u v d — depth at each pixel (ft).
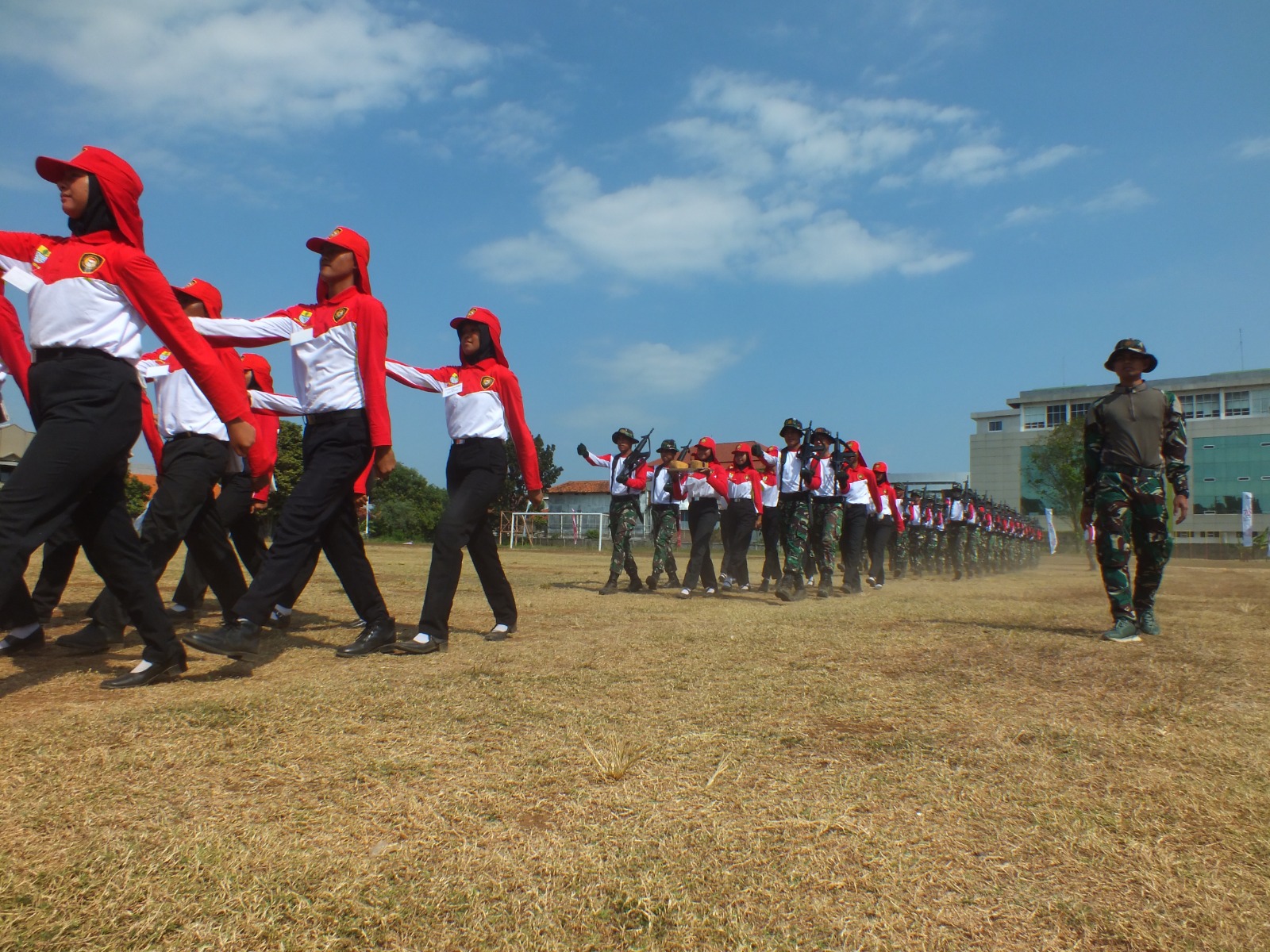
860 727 11.33
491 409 19.22
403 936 6.00
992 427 253.85
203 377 13.07
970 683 14.15
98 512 12.92
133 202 12.93
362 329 16.16
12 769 8.80
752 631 20.38
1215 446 220.43
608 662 15.98
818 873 7.09
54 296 12.07
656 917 6.34
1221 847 7.70
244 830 7.57
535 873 6.97
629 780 9.14
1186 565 105.91
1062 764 9.91
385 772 9.20
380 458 16.51
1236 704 12.78
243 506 21.01
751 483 41.45
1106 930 6.32
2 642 16.21
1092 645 18.33
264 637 19.12
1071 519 204.03
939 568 64.44
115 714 11.04
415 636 17.74
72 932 5.86
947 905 6.63
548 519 155.02
